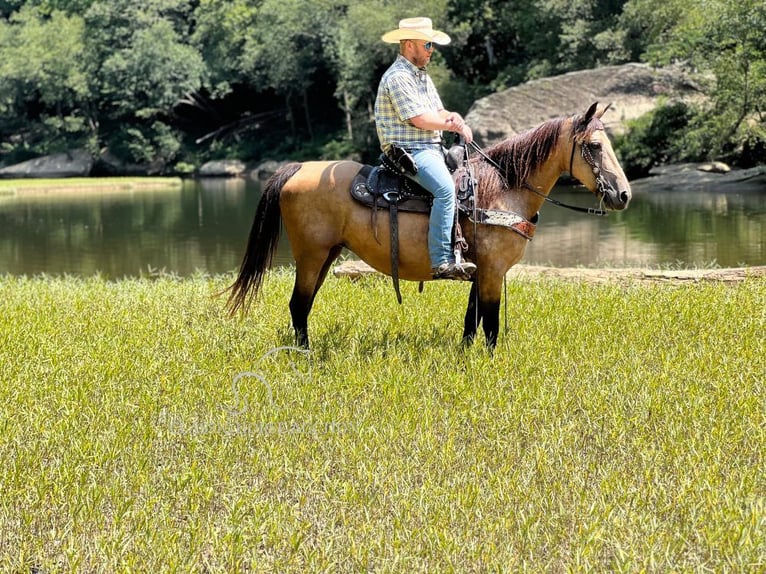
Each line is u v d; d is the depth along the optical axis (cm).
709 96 3438
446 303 1018
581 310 954
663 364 746
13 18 7069
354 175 786
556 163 773
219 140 6800
